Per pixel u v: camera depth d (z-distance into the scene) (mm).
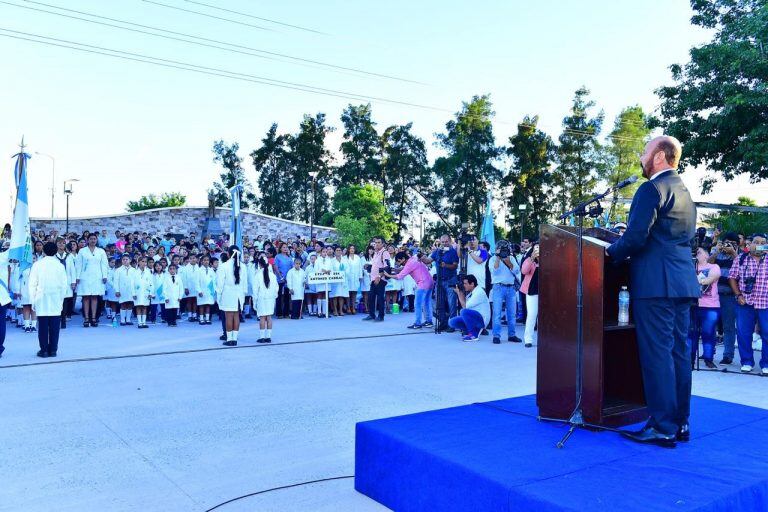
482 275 11484
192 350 9812
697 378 8000
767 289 8086
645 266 3557
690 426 4059
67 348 9938
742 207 18297
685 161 20141
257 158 68438
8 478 4309
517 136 53250
